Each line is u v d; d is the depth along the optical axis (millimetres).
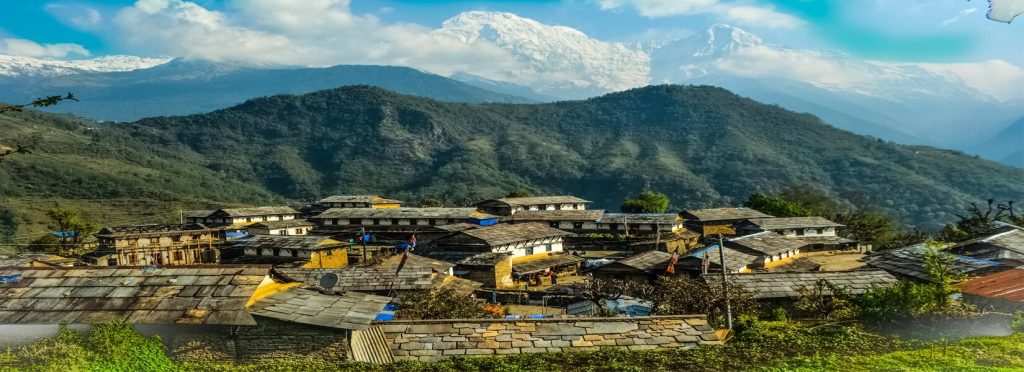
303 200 188625
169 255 76625
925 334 21250
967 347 18594
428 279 39969
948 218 156500
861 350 18672
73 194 129750
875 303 23891
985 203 169750
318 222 95438
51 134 176750
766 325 24391
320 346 16531
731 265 48719
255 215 101500
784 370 15930
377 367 15719
